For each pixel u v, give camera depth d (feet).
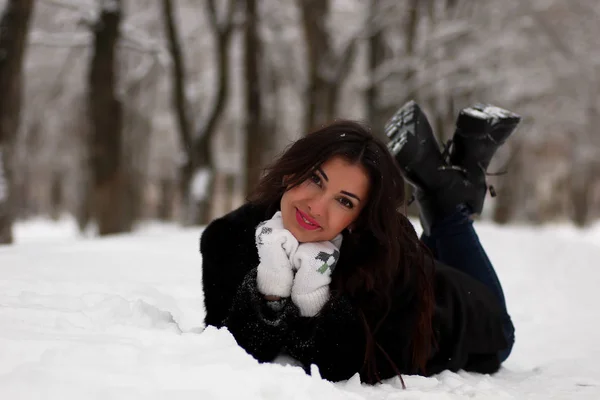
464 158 10.01
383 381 7.49
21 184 83.30
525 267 24.20
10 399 4.58
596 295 18.79
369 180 6.94
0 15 28.71
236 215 7.66
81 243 22.44
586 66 63.36
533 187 90.02
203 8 66.08
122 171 41.55
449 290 8.38
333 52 58.39
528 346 12.00
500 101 64.13
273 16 64.23
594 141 73.82
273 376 5.62
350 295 7.28
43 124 73.00
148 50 54.19
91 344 5.64
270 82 70.69
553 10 62.39
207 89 69.82
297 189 6.98
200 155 50.96
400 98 59.88
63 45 47.60
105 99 40.55
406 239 7.57
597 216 107.96
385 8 57.93
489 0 62.39
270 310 7.03
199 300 11.83
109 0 40.63
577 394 7.75
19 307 7.07
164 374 5.25
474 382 8.01
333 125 7.08
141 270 15.37
